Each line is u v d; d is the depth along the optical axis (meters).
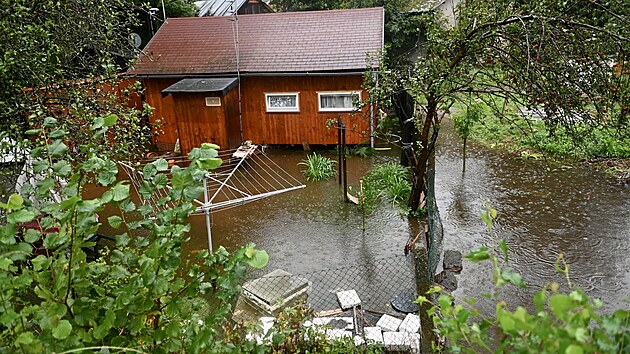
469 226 7.77
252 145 11.62
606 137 10.48
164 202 1.99
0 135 3.62
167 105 12.15
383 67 7.59
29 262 2.04
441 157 11.20
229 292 1.90
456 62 6.70
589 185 9.20
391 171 9.57
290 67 11.52
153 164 2.00
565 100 5.95
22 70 4.75
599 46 5.69
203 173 1.91
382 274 6.39
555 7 5.89
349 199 8.92
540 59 5.91
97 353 1.68
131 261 2.04
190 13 16.97
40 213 1.84
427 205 7.09
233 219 8.37
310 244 7.38
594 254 6.78
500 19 6.27
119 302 1.84
